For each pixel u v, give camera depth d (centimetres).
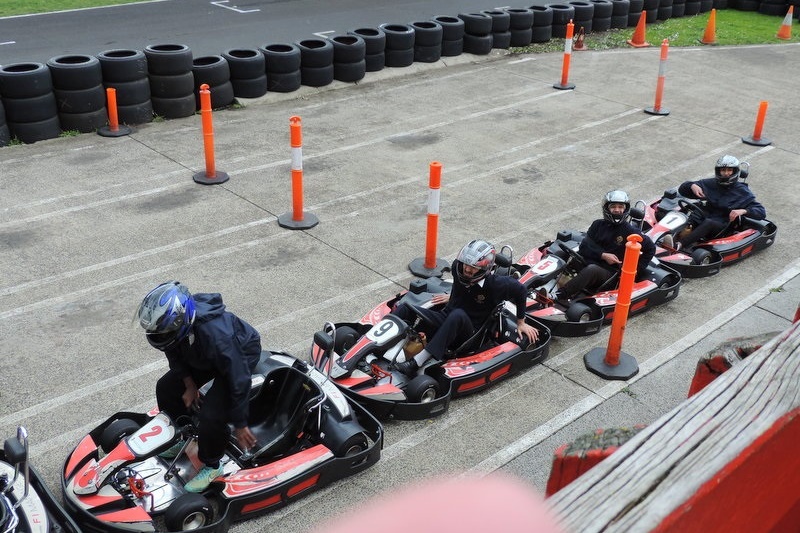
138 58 1158
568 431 587
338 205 965
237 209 936
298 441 525
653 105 1452
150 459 484
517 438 577
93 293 741
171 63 1188
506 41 1755
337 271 807
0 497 403
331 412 519
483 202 1000
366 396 566
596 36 1956
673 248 845
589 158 1173
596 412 612
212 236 866
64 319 697
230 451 511
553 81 1567
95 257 809
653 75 1656
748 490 132
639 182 1093
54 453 533
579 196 1035
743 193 879
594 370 659
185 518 445
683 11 2245
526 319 686
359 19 1928
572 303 731
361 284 784
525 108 1395
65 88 1112
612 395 634
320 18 1919
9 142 1089
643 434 134
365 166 1093
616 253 733
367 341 593
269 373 526
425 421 589
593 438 156
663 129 1326
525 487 91
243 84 1302
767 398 144
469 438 574
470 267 587
